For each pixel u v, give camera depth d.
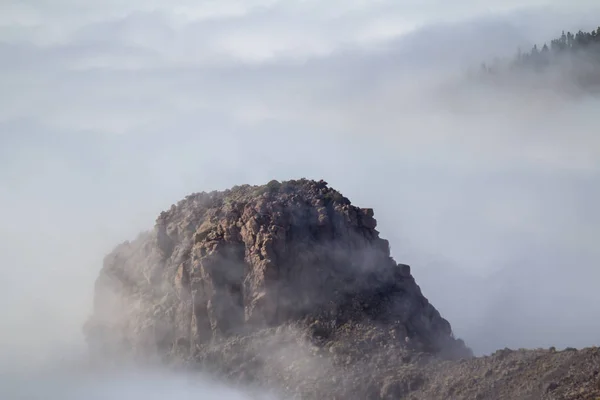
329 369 100.38
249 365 105.75
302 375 101.25
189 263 115.31
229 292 111.56
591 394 84.44
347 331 104.69
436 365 97.69
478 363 95.19
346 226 114.81
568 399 84.94
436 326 111.12
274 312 109.19
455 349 108.44
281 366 103.69
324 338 104.94
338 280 110.81
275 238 111.25
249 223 113.25
